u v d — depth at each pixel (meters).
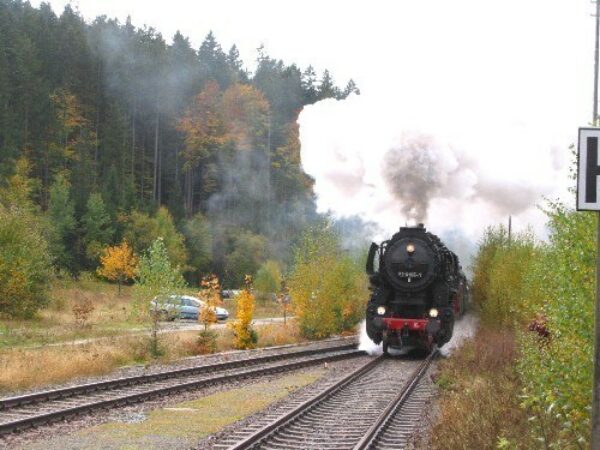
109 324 35.50
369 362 23.42
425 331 25.36
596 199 6.07
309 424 13.21
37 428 12.06
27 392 15.88
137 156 98.56
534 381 9.89
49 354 20.25
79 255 73.06
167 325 37.62
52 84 96.81
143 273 25.42
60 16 113.31
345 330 40.25
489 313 29.03
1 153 78.44
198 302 45.31
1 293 33.53
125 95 102.25
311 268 36.25
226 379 18.81
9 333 28.44
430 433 12.09
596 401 6.12
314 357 26.06
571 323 8.84
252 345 30.02
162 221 75.50
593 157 6.07
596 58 22.64
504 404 11.77
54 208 73.94
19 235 35.88
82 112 97.56
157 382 18.36
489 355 19.20
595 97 17.89
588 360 8.48
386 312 26.33
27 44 93.75
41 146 85.50
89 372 19.27
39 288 36.69
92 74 99.12
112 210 78.00
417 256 25.89
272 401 15.80
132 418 13.31
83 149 87.50
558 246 10.02
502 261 29.61
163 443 11.31
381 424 12.88
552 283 10.79
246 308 30.06
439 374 19.61
